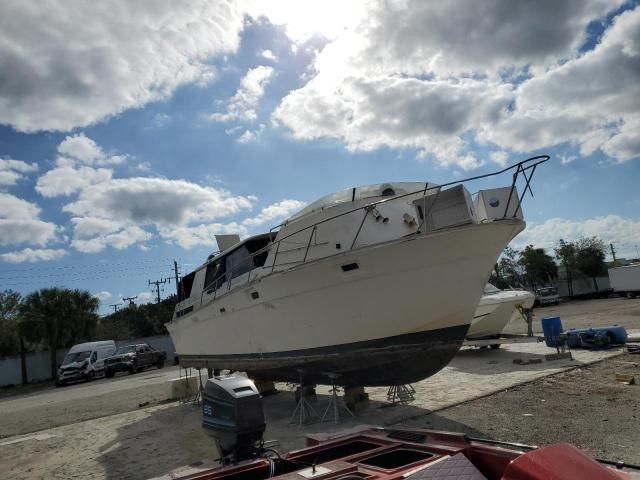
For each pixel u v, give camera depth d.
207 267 13.45
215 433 4.32
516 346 16.09
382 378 8.35
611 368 10.27
